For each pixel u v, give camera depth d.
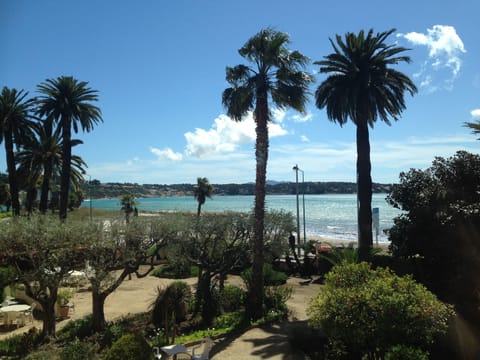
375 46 22.62
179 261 16.09
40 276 12.08
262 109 15.23
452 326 9.82
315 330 10.95
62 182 32.94
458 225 12.66
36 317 16.53
